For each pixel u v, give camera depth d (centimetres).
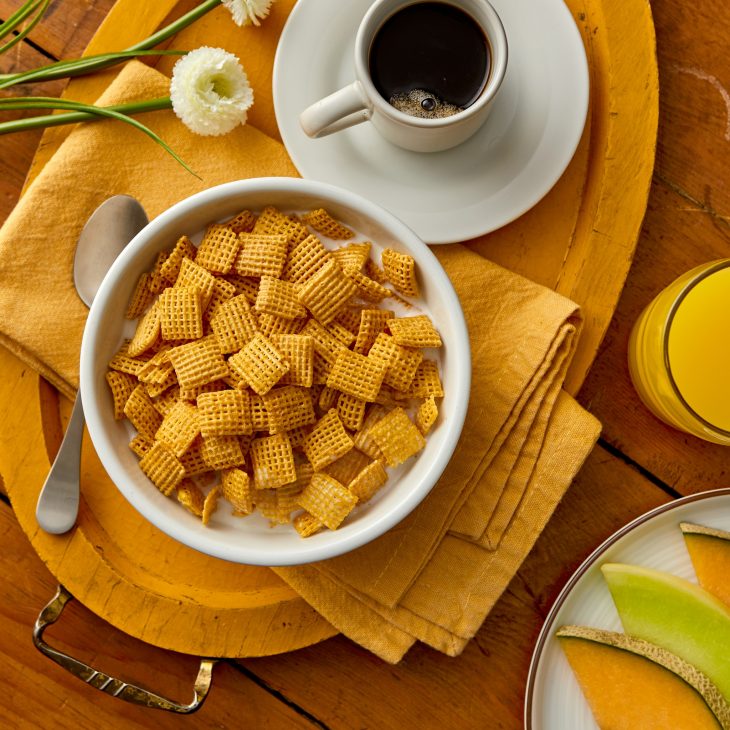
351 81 68
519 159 68
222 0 67
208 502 63
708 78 71
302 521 64
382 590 68
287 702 72
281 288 63
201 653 69
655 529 69
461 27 66
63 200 68
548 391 68
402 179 68
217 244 64
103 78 69
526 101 68
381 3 64
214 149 69
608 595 69
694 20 70
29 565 71
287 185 63
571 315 68
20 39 67
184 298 63
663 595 68
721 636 68
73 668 66
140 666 71
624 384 71
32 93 71
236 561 62
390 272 64
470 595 68
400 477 65
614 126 68
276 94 67
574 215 69
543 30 67
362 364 63
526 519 68
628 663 68
